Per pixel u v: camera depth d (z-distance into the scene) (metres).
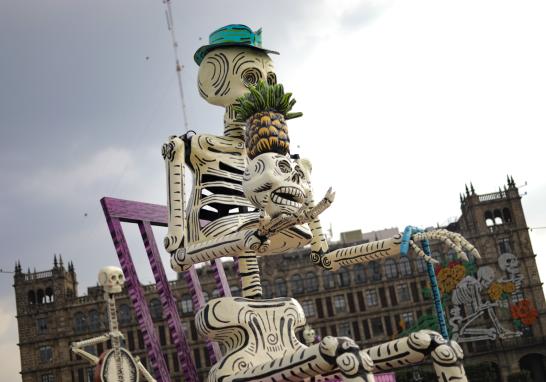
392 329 73.56
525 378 62.25
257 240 8.62
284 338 9.37
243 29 10.95
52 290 77.00
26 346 74.88
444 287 66.69
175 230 9.91
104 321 74.75
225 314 9.03
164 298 11.48
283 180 8.89
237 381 8.58
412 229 9.30
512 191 74.62
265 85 9.55
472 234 74.19
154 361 10.88
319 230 10.47
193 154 10.32
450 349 7.76
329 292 75.31
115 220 11.46
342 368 7.39
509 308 70.06
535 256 72.38
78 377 73.69
